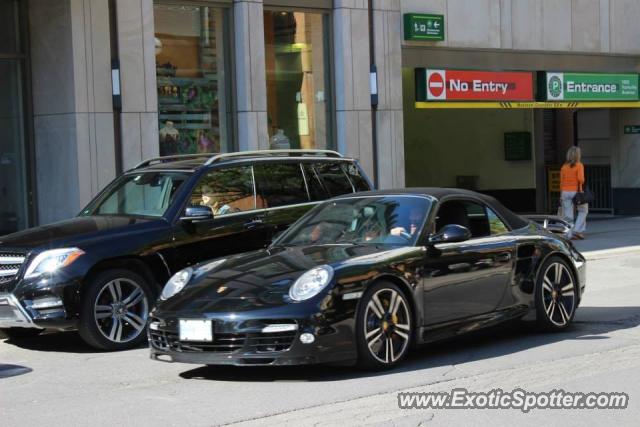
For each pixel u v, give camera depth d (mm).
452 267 9984
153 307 10609
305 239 10492
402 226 10094
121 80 18656
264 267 9555
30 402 8742
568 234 13078
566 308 11492
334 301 8836
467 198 10773
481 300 10336
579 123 32312
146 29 19031
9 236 11742
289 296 8859
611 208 31312
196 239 11828
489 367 9555
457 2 24422
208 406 8211
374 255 9445
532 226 11461
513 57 26094
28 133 18844
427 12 23812
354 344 9000
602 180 31797
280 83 21969
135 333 11383
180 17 20266
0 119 18703
